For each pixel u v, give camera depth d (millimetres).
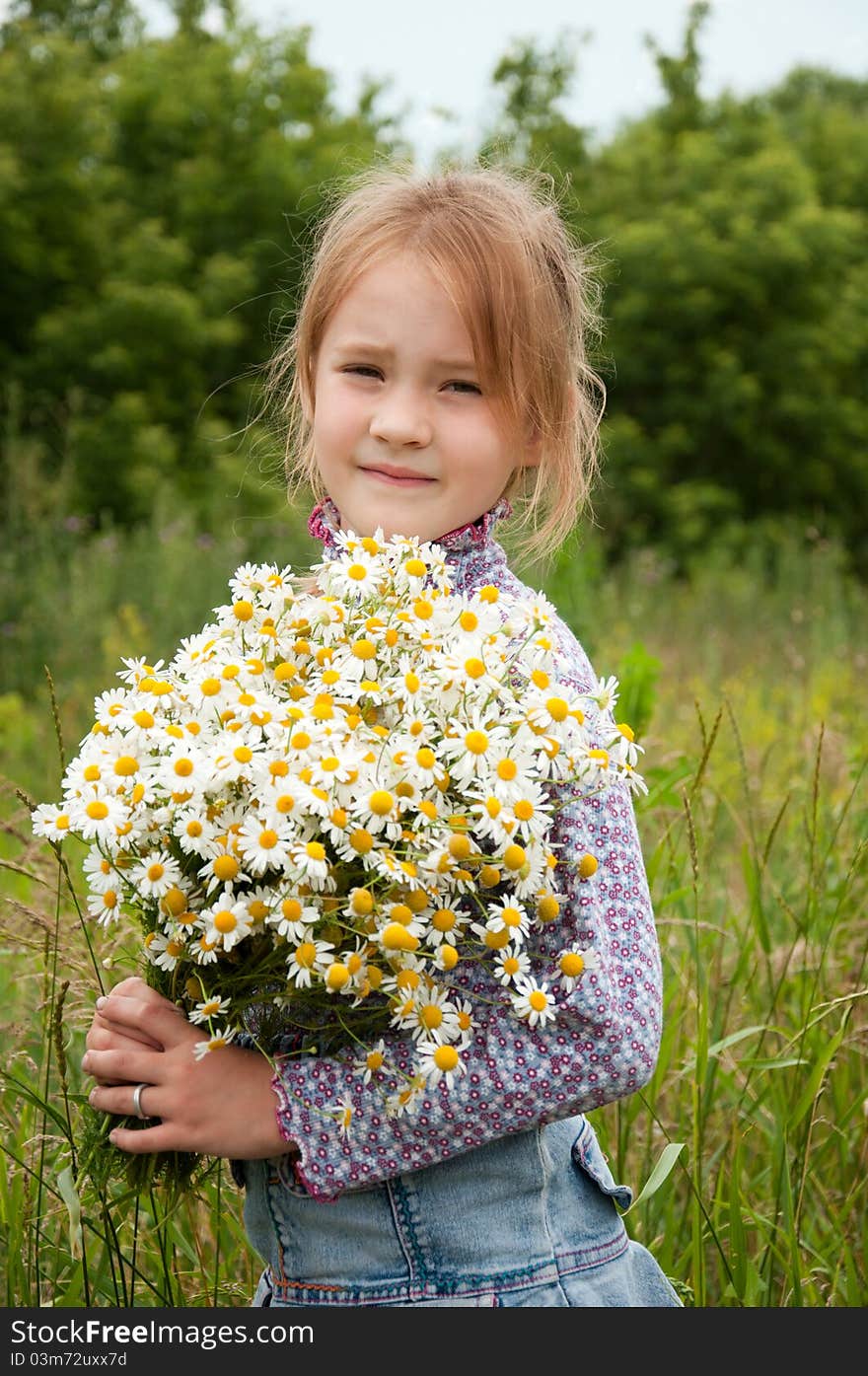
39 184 11109
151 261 11562
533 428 1572
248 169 12719
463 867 1236
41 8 14375
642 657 2902
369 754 1161
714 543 12805
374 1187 1313
